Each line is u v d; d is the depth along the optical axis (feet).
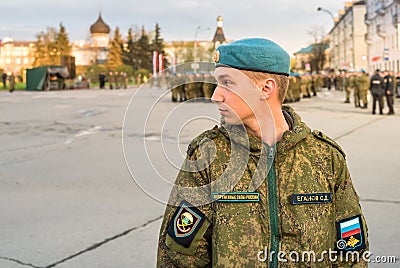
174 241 4.18
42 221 13.83
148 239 12.35
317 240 4.09
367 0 200.95
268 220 4.04
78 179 19.25
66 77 130.82
